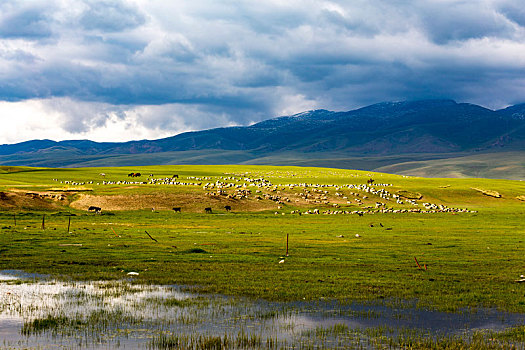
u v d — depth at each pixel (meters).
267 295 27.55
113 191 110.50
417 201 140.88
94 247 48.06
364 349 19.20
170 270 35.47
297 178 176.38
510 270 37.38
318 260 41.25
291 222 86.38
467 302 26.48
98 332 20.83
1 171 164.50
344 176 190.62
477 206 139.75
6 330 21.00
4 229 63.25
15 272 34.16
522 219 96.69
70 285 29.98
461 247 52.28
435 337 20.77
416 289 29.55
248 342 19.77
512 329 21.89
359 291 28.89
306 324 22.38
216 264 38.50
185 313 23.83
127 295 27.45
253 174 192.50
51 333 20.66
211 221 86.00
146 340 19.89
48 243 50.41
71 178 153.25
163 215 93.81
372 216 101.19
